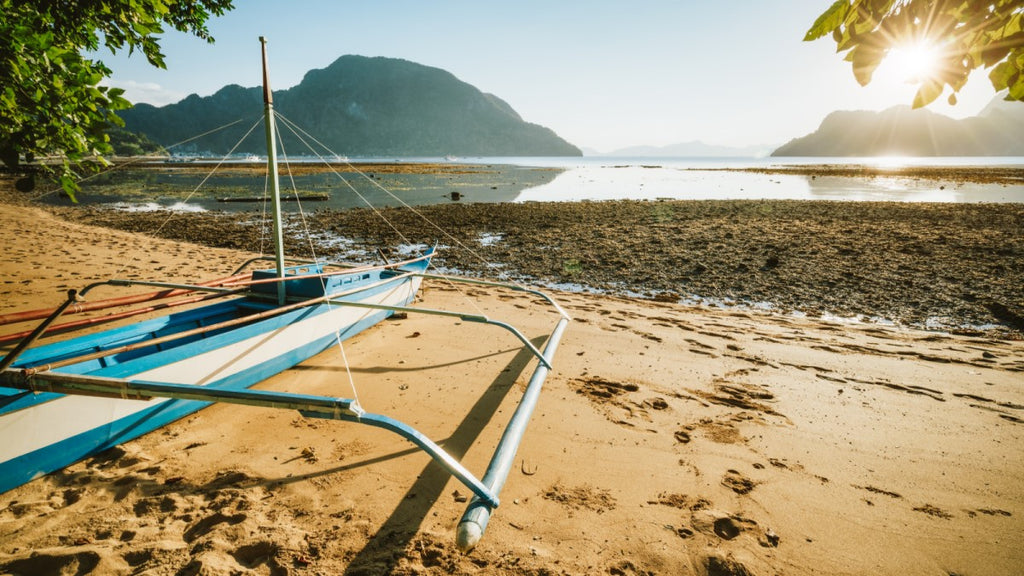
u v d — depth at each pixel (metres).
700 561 2.44
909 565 2.46
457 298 8.03
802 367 5.13
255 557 2.41
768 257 10.90
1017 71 1.53
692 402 4.27
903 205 20.33
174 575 2.25
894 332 6.48
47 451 3.00
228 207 22.47
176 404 3.75
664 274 9.91
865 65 1.46
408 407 4.11
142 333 4.26
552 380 4.69
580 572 2.36
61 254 10.34
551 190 33.41
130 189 32.03
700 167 90.25
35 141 3.27
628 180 46.03
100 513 2.71
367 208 21.67
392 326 6.33
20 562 2.30
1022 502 2.95
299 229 15.74
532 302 7.83
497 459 2.65
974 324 6.88
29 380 2.74
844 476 3.21
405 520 2.71
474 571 2.35
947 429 3.84
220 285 5.37
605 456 3.40
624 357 5.34
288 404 2.50
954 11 1.34
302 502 2.84
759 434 3.73
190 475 3.10
